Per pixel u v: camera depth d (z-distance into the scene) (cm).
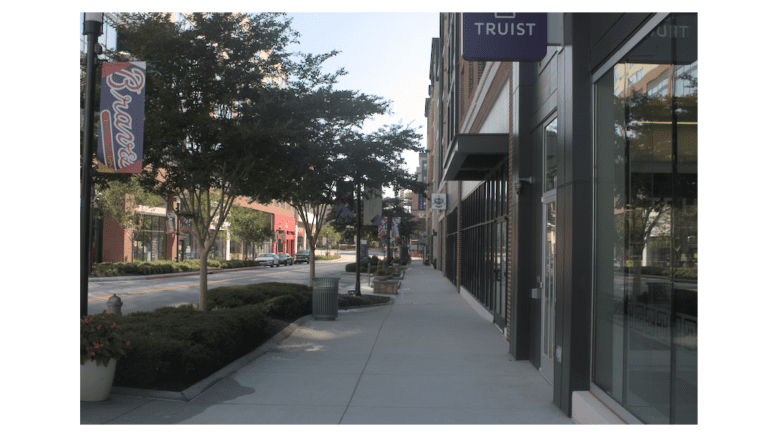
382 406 575
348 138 1564
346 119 1510
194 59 910
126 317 778
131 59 912
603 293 509
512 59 576
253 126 907
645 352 417
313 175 1400
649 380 410
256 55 1006
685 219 358
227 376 706
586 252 534
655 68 407
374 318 1320
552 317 676
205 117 888
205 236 994
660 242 396
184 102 918
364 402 589
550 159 713
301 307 1323
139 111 705
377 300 1716
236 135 897
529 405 580
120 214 2892
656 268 402
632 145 450
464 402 591
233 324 764
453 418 533
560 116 582
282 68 1066
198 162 924
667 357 380
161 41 883
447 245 3241
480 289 1520
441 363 799
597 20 521
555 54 677
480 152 994
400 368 763
